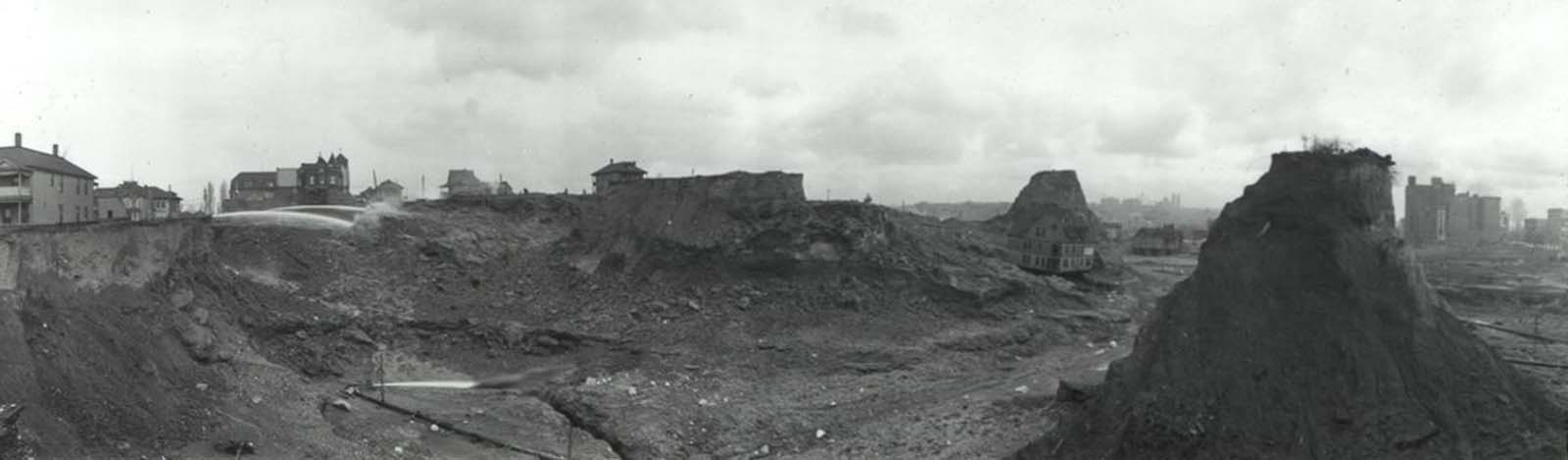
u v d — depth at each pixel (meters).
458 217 90.38
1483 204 167.25
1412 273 37.97
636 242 82.94
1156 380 37.00
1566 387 45.84
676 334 67.81
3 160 61.69
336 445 41.19
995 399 50.78
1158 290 98.12
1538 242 164.00
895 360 63.91
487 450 44.66
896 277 77.88
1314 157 39.56
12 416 30.02
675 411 52.28
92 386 36.75
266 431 40.75
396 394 53.97
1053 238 93.94
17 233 38.09
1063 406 45.97
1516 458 31.81
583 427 51.38
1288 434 33.88
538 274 81.81
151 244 50.72
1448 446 32.50
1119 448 35.78
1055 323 76.06
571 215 95.50
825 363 63.06
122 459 33.75
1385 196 39.28
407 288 73.25
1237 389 35.25
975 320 75.31
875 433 47.81
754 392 57.09
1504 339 65.38
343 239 78.25
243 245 70.38
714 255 78.12
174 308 49.25
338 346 60.28
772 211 80.25
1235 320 37.22
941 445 44.06
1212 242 40.25
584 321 71.19
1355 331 35.66
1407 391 34.16
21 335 35.28
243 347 52.88
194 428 38.53
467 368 62.50
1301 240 38.28
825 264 76.88
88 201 70.62
